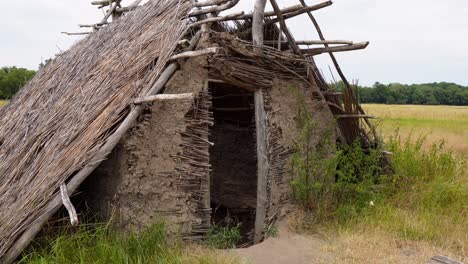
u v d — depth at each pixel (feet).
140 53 19.16
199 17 21.22
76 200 20.39
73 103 18.80
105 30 25.20
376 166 24.11
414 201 23.35
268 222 20.56
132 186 17.21
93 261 14.60
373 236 19.47
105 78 18.90
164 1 22.90
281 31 22.95
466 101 262.47
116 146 17.40
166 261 15.46
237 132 29.60
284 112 22.02
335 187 22.91
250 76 20.39
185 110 18.53
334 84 24.49
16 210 14.90
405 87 268.82
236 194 29.25
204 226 19.07
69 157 15.66
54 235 15.97
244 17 23.04
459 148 49.60
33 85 25.35
